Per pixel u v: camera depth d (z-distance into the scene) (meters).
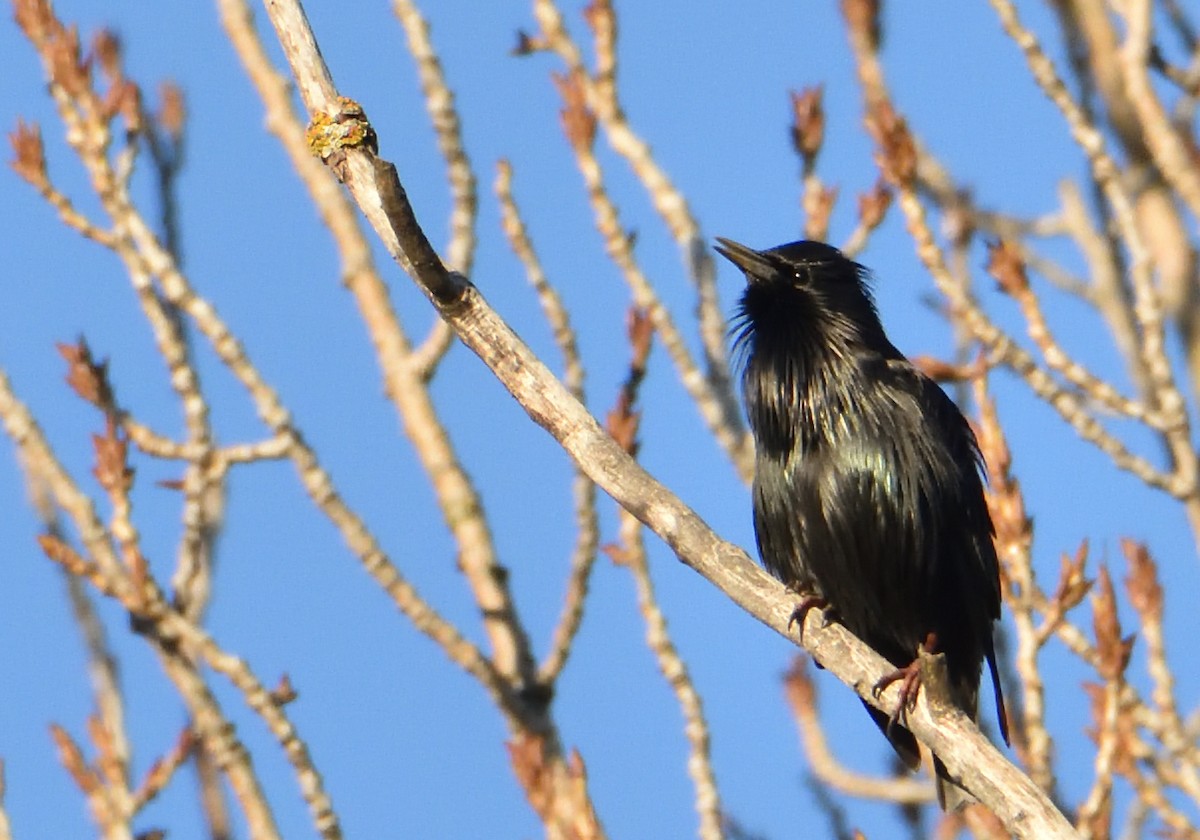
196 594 12.44
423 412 13.69
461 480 13.55
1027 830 8.60
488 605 13.13
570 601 12.80
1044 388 12.53
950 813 12.30
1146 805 11.57
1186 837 11.44
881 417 12.27
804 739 13.25
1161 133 13.27
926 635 12.62
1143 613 12.07
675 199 13.56
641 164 13.61
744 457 12.96
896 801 13.00
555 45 13.63
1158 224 13.76
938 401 12.52
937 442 12.30
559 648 12.79
